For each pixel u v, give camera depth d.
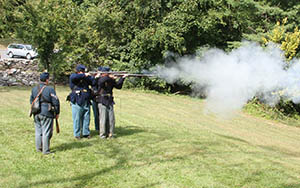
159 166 5.70
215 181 5.16
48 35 16.22
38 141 6.11
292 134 12.62
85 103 7.14
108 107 7.28
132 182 4.97
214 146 7.48
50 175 5.08
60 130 7.89
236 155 6.87
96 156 6.07
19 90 14.91
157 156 6.27
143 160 5.98
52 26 16.28
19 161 5.59
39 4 16.47
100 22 17.78
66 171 5.29
